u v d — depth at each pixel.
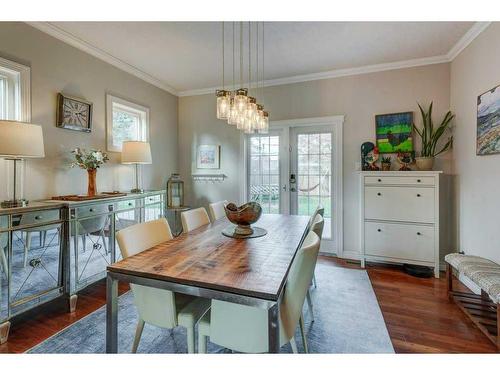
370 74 3.47
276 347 1.08
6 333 1.81
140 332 1.59
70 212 2.19
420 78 3.26
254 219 1.99
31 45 2.38
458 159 2.95
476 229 2.56
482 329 1.82
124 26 2.51
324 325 2.02
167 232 1.98
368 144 3.45
